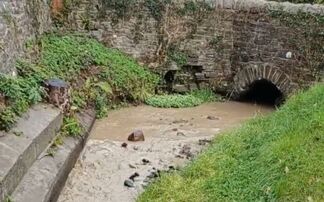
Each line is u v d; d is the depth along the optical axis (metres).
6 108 7.43
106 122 11.32
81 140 9.01
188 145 9.72
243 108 13.26
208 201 6.50
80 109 10.38
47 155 7.52
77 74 11.67
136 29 13.75
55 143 8.00
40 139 7.45
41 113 8.24
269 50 13.22
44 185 6.69
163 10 13.71
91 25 13.68
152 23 13.77
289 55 12.93
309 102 8.47
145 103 13.05
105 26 13.71
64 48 12.27
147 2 13.62
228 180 6.86
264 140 7.80
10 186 6.05
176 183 7.28
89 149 9.34
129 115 12.00
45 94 8.91
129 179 8.02
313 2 13.66
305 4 12.84
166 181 7.40
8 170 6.00
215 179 7.00
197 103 13.28
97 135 10.30
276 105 13.34
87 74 12.14
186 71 14.06
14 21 9.55
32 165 7.04
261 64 13.38
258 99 14.02
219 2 13.59
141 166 8.60
